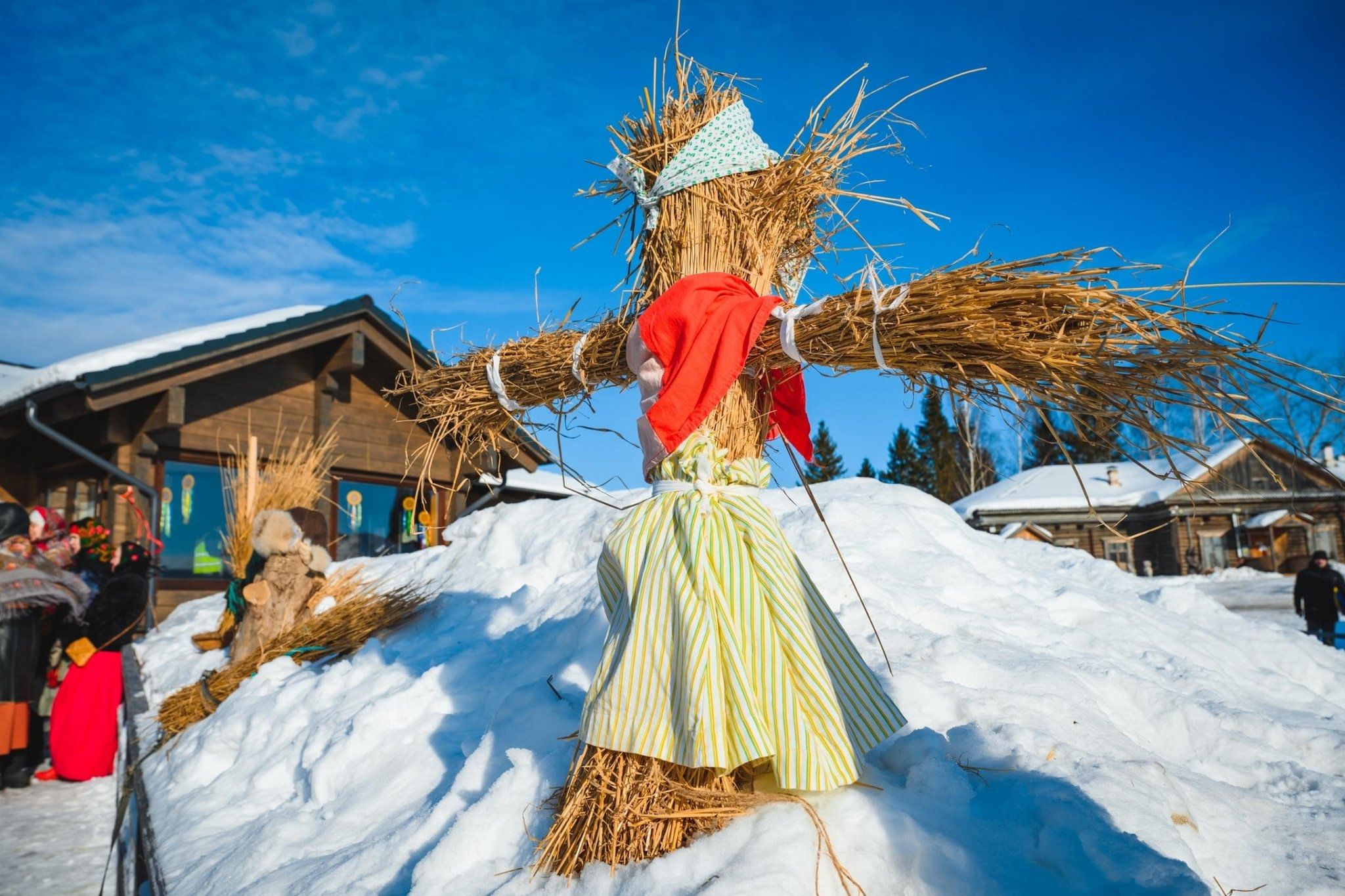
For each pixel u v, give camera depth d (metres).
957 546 5.03
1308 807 2.54
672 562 2.17
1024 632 3.92
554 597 4.73
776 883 1.70
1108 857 1.82
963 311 1.98
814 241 2.77
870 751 2.37
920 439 42.78
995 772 2.34
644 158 2.66
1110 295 1.90
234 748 4.02
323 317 9.76
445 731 3.25
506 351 2.94
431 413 3.22
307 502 6.59
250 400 9.98
